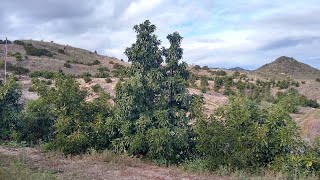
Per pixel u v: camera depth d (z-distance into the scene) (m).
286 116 11.38
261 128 10.93
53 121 14.23
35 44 71.94
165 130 11.65
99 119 12.59
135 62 12.71
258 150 10.85
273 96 42.81
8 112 14.05
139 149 12.02
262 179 9.80
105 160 11.52
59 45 77.44
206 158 11.44
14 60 53.56
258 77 66.12
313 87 54.53
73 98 12.82
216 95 37.56
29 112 14.20
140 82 12.32
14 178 8.09
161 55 12.90
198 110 12.27
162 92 12.65
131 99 12.26
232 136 11.06
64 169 10.21
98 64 64.31
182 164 11.56
